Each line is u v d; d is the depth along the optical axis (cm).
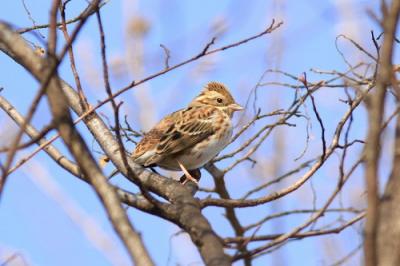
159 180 1145
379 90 556
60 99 681
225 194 1488
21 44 721
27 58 711
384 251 602
